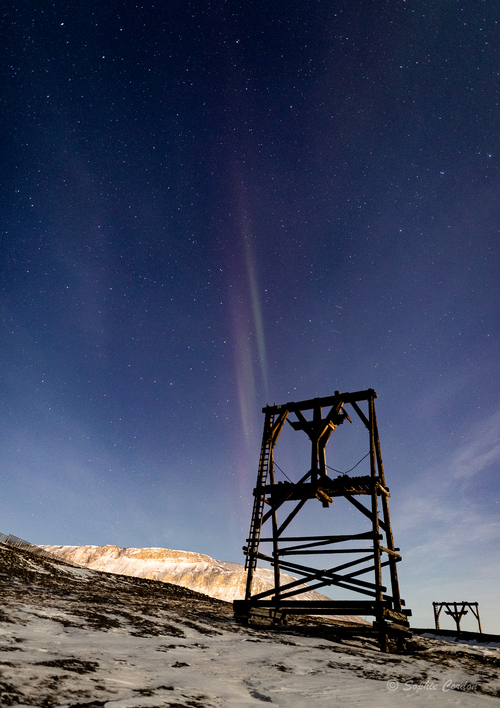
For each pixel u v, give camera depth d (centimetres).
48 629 961
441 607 3159
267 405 1928
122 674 707
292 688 792
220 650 1064
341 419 1827
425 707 749
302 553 1641
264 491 1750
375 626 1374
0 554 2152
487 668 1238
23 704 502
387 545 1584
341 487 1627
